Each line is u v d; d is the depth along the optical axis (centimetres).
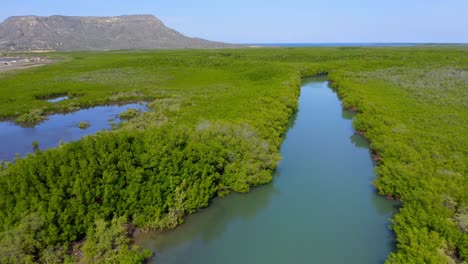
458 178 1805
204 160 1888
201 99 4019
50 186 1502
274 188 2116
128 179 1652
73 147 1728
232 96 4041
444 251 1273
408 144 2416
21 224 1330
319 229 1700
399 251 1356
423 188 1723
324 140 2994
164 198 1709
